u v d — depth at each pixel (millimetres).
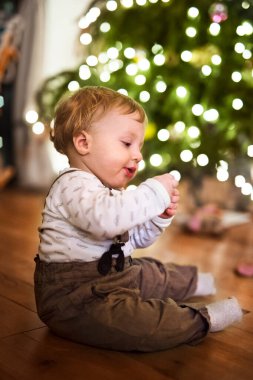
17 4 2914
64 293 900
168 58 1807
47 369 792
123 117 948
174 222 2043
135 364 817
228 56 1792
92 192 888
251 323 1019
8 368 792
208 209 1942
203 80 1813
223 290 1231
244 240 1807
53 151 2912
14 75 2850
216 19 1760
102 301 881
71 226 917
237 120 1784
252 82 1798
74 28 2822
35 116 2277
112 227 851
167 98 1827
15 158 2938
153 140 1903
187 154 1826
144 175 1969
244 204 2309
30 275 1301
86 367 802
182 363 827
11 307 1074
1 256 1476
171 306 883
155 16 1797
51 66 2875
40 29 2799
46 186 2914
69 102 993
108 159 937
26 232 1816
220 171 1878
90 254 916
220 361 840
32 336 925
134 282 978
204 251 1631
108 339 855
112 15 1904
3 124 2910
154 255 1562
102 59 1973
